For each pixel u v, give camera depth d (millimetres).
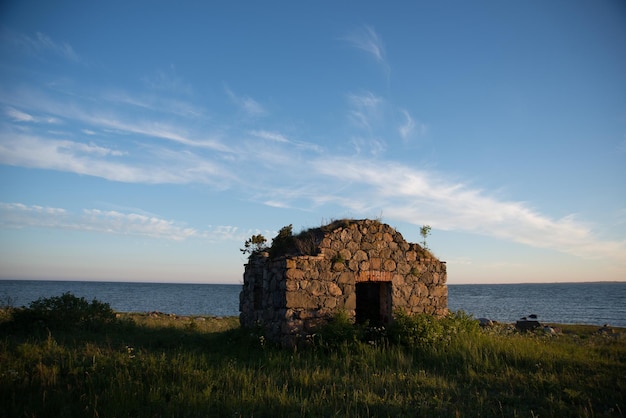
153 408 8125
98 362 10672
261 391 9117
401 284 16781
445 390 10000
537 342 15312
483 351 13719
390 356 13172
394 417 8070
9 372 9383
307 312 14961
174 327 20594
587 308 74562
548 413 8633
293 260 15055
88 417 7570
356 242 16281
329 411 8211
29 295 83062
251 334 15844
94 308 18719
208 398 8664
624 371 11742
